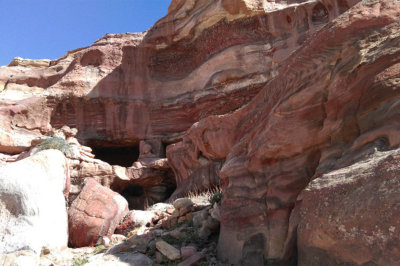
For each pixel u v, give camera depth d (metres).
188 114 22.22
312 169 4.13
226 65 20.38
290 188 4.30
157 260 5.45
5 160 19.27
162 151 22.69
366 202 2.63
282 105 4.53
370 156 3.05
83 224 8.15
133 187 19.84
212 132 11.39
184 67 23.30
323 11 18.16
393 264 2.33
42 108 23.06
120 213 8.67
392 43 3.46
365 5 4.12
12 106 22.33
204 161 13.15
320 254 3.06
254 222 4.68
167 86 23.33
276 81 5.12
